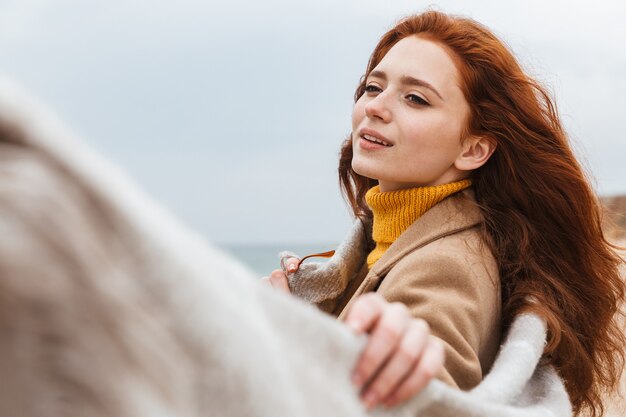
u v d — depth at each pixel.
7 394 0.34
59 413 0.35
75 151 0.39
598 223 1.80
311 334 0.63
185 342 0.44
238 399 0.46
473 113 1.67
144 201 0.45
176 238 0.46
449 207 1.63
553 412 1.24
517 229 1.65
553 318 1.44
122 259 0.41
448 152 1.65
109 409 0.36
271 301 0.60
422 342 0.71
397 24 1.86
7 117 0.37
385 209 1.72
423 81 1.62
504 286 1.57
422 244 1.56
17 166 0.36
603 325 1.75
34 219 0.34
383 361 0.69
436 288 1.41
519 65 1.74
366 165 1.67
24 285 0.34
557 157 1.72
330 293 1.93
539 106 1.73
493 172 1.71
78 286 0.35
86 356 0.35
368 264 1.79
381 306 0.72
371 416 0.70
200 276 0.46
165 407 0.40
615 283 1.79
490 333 1.45
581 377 1.61
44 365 0.34
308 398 0.60
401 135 1.63
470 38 1.68
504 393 1.16
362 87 2.10
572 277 1.70
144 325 0.39
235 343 0.47
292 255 2.04
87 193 0.39
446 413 0.84
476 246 1.53
